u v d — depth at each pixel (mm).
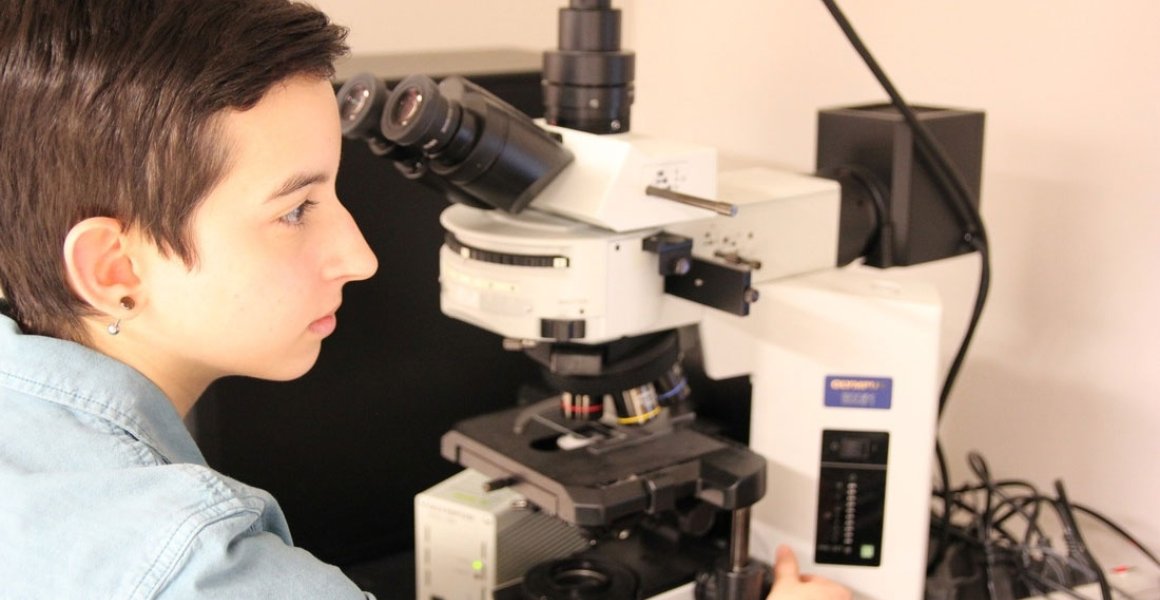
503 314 1057
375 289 1426
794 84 1693
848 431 1177
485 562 1246
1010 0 1383
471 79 1442
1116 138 1296
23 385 716
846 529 1200
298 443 1406
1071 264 1370
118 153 679
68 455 696
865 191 1283
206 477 697
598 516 1034
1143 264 1292
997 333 1473
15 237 717
